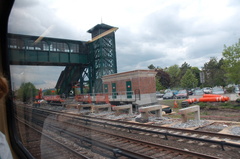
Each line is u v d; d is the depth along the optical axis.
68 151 4.80
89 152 4.79
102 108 9.74
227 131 4.86
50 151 4.76
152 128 6.80
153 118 8.25
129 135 6.18
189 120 6.85
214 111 6.00
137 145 5.04
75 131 6.25
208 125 5.69
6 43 4.29
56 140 5.46
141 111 8.06
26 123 5.41
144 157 4.06
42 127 5.83
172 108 8.09
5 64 4.33
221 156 3.67
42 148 4.91
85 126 6.71
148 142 4.96
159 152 4.38
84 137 5.57
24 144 4.79
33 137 5.34
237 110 5.13
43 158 4.37
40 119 5.93
